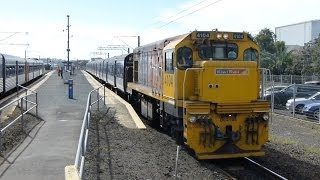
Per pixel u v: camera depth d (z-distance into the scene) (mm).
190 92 13945
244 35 14336
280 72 65750
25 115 20125
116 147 14742
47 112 21750
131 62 30250
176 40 14797
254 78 13344
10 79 34719
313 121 24344
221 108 12992
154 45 18250
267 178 12086
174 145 15570
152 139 16656
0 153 12273
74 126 17328
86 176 10727
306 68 57438
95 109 23891
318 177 12312
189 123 12914
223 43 14219
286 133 20562
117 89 39375
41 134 15438
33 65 56594
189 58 14086
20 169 10539
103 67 54625
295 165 13539
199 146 12953
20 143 13789
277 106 31375
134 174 11453
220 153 13062
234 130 13203
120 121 20781
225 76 13109
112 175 11156
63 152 12453
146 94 20172
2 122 18422
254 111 13234
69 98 29656
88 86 45438
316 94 28812
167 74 15336
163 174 11719
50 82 52438
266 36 82500
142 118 23250
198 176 11836
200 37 14055
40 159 11578
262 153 13266
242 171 12938
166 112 16109
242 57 14336
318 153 15625
